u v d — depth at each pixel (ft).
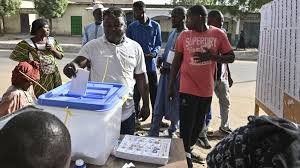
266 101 14.47
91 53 9.06
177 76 13.44
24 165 2.65
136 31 16.29
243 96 25.11
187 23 11.75
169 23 81.15
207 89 11.80
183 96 11.94
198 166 12.82
